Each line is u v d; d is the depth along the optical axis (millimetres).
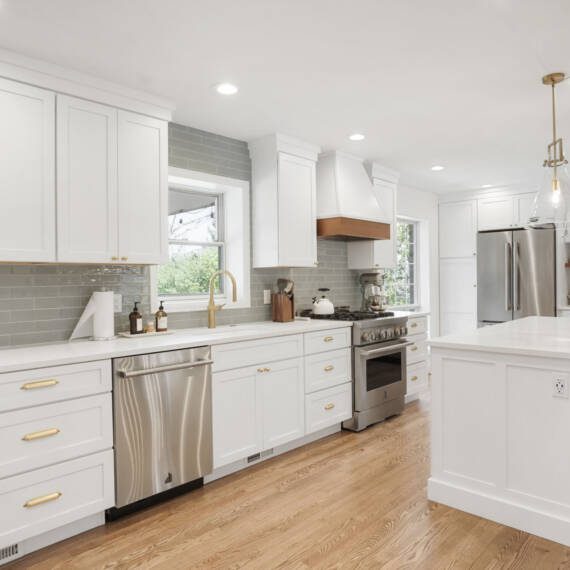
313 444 3496
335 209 4023
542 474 2189
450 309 6262
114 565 1997
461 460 2445
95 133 2639
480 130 3674
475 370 2389
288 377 3285
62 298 2789
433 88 2863
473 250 6043
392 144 4043
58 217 2482
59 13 2014
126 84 2732
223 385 2842
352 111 3236
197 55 2408
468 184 5711
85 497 2219
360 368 3820
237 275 3865
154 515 2428
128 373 2342
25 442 2041
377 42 2301
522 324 3330
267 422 3127
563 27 2172
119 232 2736
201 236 3834
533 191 5578
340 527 2283
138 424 2414
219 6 1981
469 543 2127
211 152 3629
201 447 2693
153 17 2057
